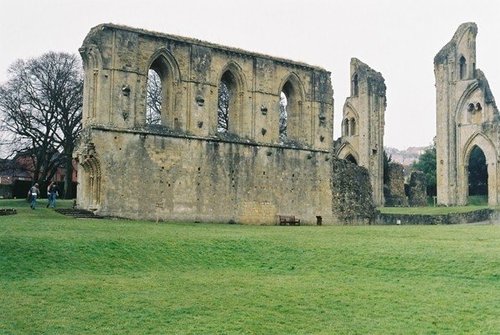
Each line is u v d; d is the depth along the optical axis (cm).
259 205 5134
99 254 2627
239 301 1975
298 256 2727
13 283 2194
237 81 5162
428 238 3194
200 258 2698
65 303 1938
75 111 7431
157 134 4625
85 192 4422
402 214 5881
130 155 4500
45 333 1667
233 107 5191
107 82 4450
